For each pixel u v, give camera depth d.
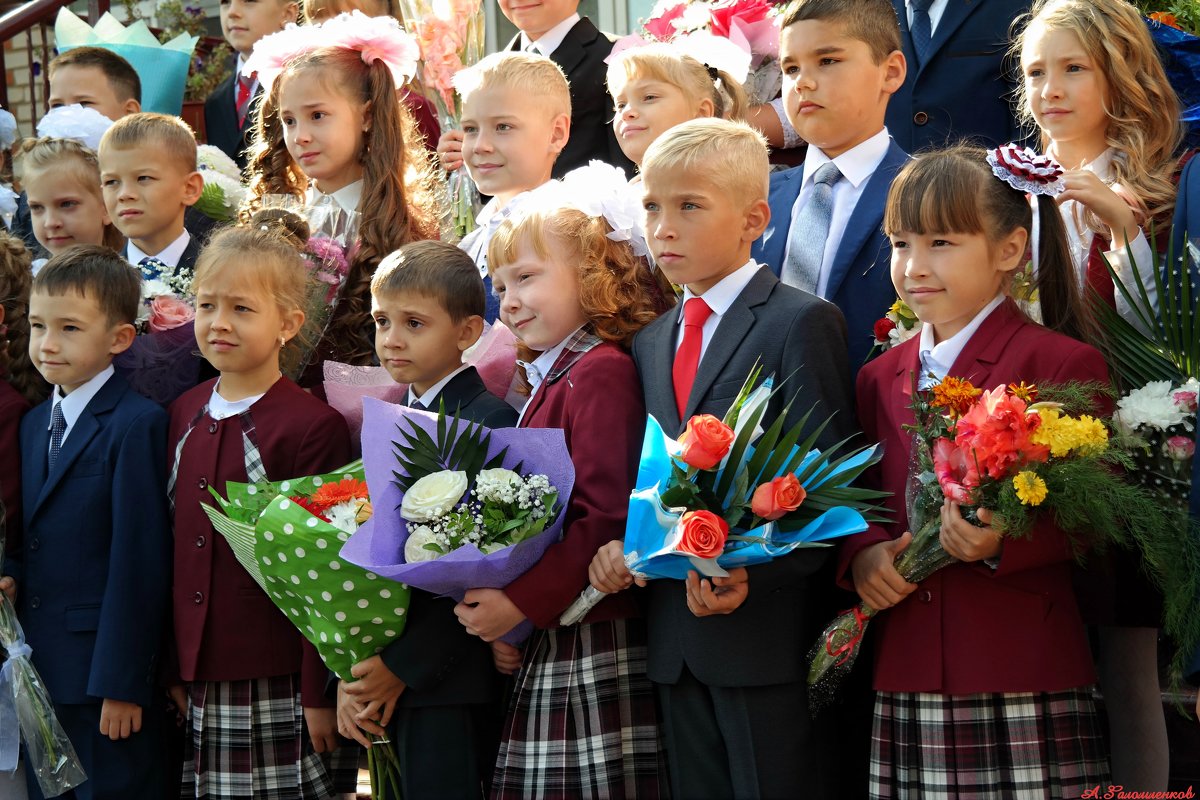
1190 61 7.91
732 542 5.45
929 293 5.77
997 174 5.79
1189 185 6.51
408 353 6.66
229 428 7.01
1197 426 5.65
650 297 6.84
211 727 6.83
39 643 7.11
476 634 5.96
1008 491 5.21
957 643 5.53
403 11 9.55
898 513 5.78
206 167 9.16
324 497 6.31
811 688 5.83
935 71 8.34
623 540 5.93
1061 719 5.54
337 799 7.24
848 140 7.11
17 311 8.00
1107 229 6.82
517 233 6.51
